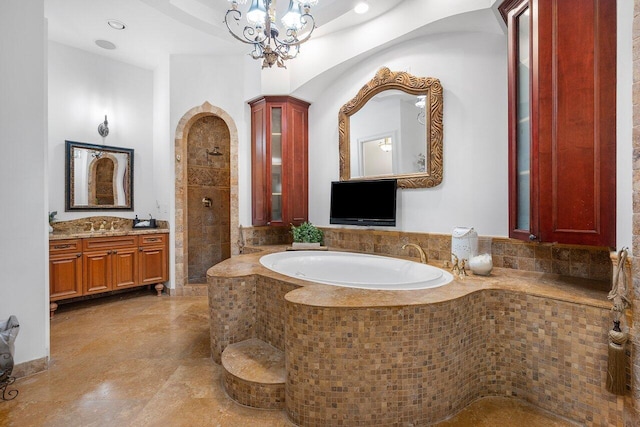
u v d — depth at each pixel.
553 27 1.65
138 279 3.62
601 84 1.53
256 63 3.69
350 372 1.55
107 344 2.47
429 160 2.73
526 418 1.61
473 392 1.76
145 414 1.64
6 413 1.63
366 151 3.21
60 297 3.06
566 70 1.62
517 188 1.96
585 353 1.53
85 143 3.69
